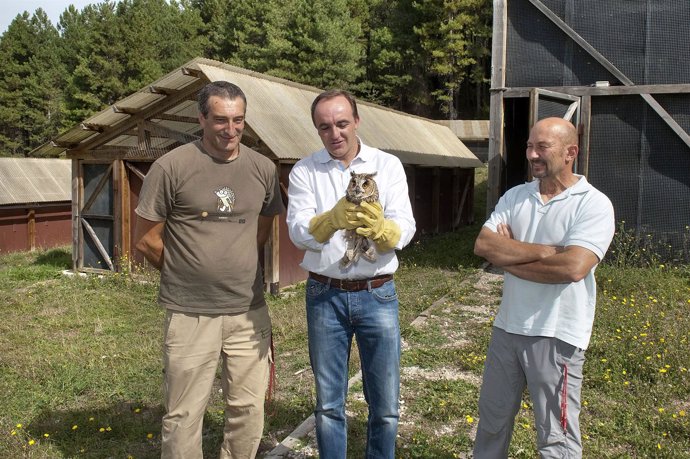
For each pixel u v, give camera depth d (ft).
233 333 12.17
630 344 21.03
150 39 159.53
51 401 18.25
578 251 10.26
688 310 26.27
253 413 12.51
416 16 148.56
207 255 11.64
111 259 40.19
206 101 11.18
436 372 19.88
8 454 14.64
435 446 14.66
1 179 56.13
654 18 35.94
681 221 35.88
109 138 39.17
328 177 11.50
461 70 146.30
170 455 11.92
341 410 11.77
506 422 11.41
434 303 29.37
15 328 26.45
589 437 15.20
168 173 11.39
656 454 14.21
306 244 11.05
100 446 15.40
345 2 150.61
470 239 55.88
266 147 33.17
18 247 56.90
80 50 173.06
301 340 24.12
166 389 12.01
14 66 190.70
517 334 10.96
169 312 11.90
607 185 37.55
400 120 63.93
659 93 35.68
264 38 143.84
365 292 11.25
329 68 134.62
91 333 25.90
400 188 11.48
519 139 48.67
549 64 38.68
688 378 18.38
